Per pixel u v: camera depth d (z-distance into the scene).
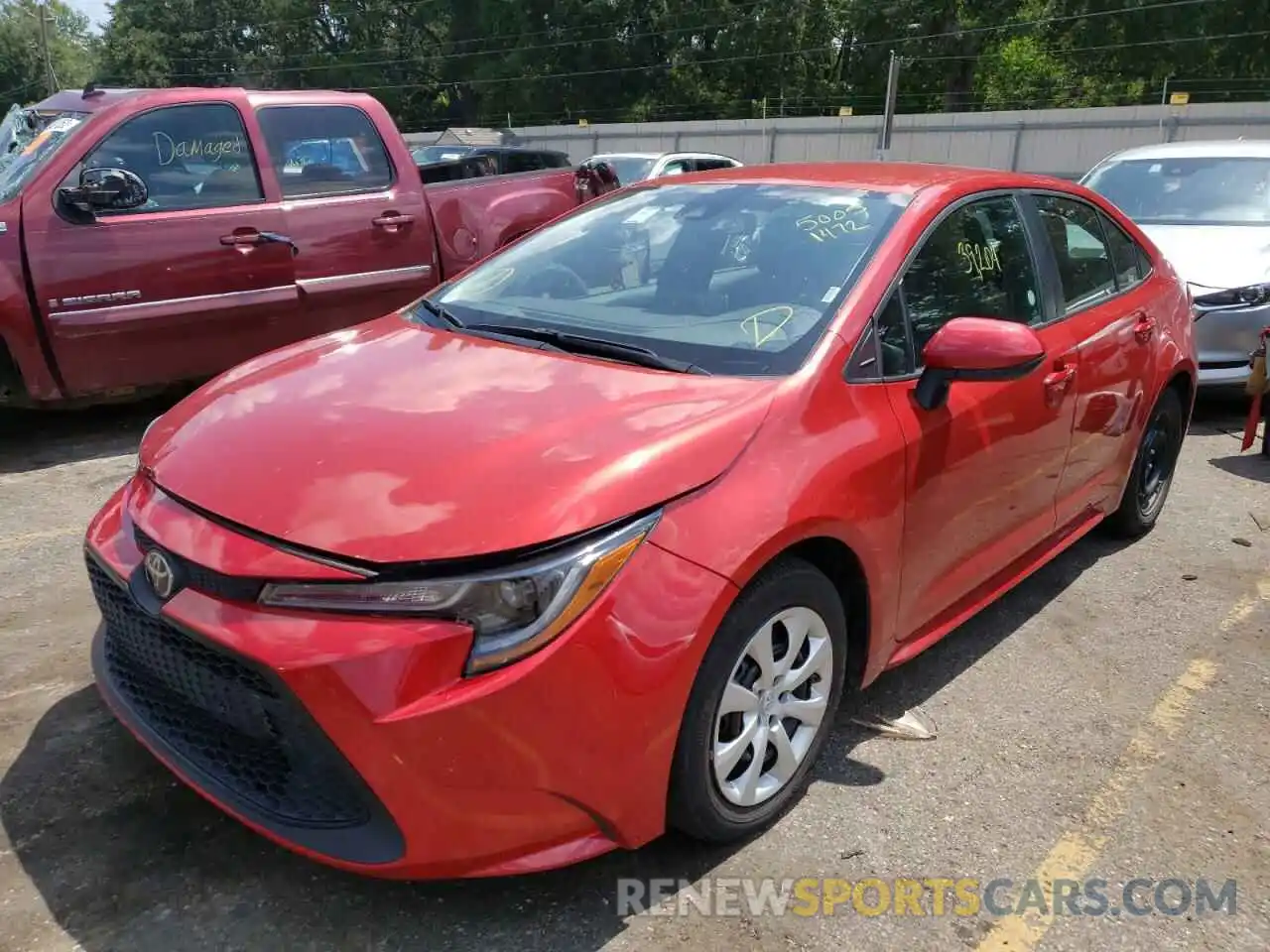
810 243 3.11
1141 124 31.55
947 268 3.17
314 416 2.52
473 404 2.53
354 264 6.25
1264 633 3.85
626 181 14.21
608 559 2.10
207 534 2.19
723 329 2.87
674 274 3.20
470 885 2.40
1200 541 4.73
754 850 2.56
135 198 5.37
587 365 2.75
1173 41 42.28
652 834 2.28
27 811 2.59
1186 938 2.35
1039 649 3.69
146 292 5.46
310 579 2.03
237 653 2.02
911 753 3.01
